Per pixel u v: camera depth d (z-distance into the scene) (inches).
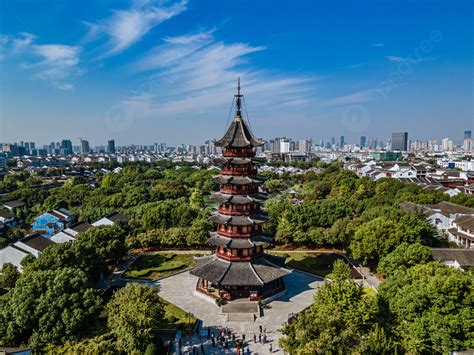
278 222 4249.5
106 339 1974.7
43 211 5753.0
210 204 7032.5
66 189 7017.7
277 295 2810.0
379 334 1782.7
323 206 4485.7
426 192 5423.2
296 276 3265.3
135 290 2096.5
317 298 2105.1
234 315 2490.2
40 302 1993.1
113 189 7012.8
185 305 2691.9
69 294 2089.1
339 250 3951.8
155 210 4488.2
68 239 4010.8
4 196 6505.9
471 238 3661.4
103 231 3344.0
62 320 1939.0
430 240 3437.5
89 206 5846.5
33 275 2220.7
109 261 3585.1
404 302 1946.4
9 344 1963.6
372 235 3122.5
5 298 2154.3
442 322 1798.7
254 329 2341.3
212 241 2869.1
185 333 2282.2
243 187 2795.3
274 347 2128.4
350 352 1611.7
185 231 3973.9
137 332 1905.8
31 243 3531.0
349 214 4384.8
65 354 1742.1
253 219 2778.1
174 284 3115.2
